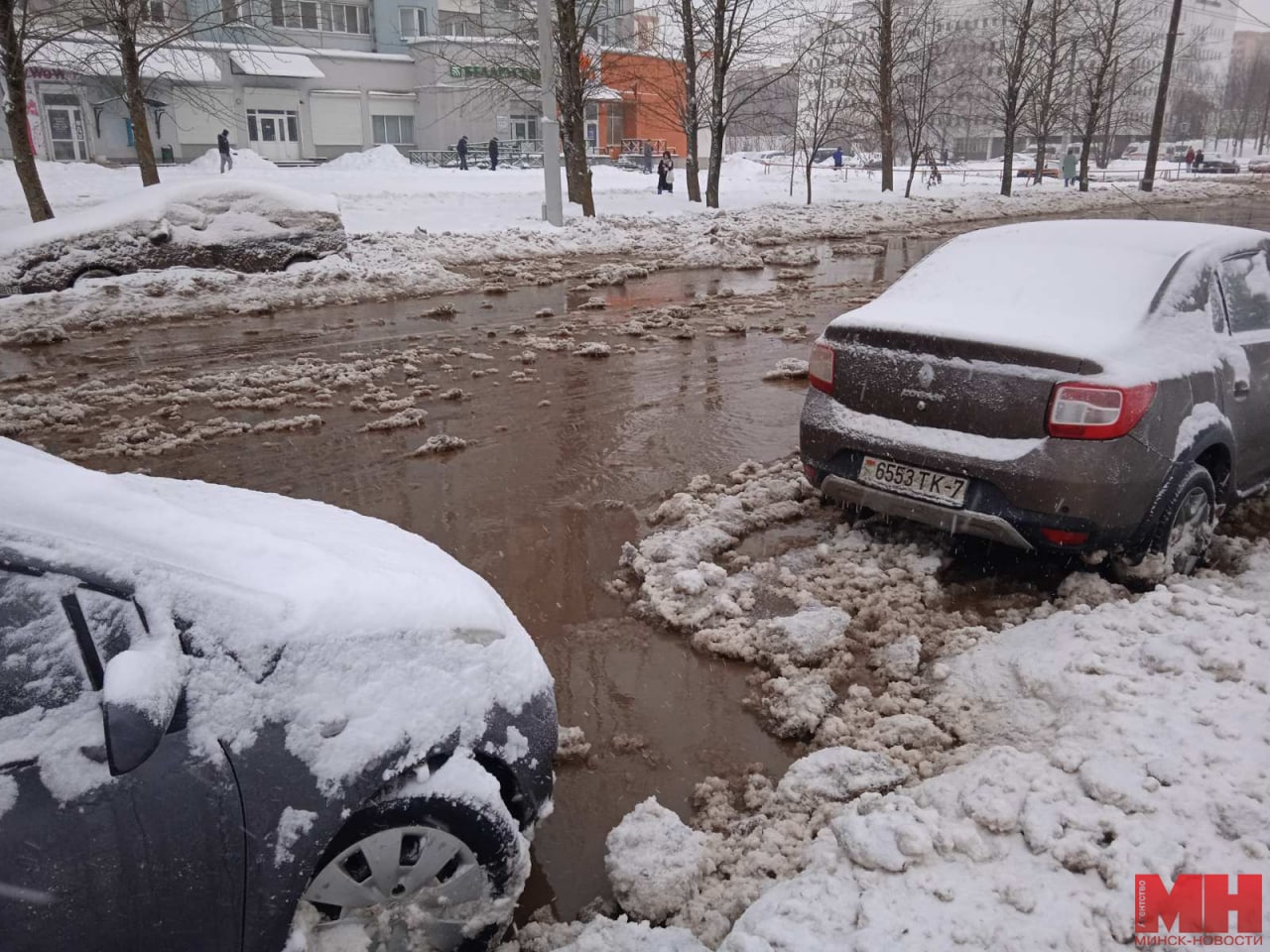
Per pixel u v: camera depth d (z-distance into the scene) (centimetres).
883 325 462
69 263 1292
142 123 1875
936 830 284
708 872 294
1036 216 2997
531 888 295
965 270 501
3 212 2089
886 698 375
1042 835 279
